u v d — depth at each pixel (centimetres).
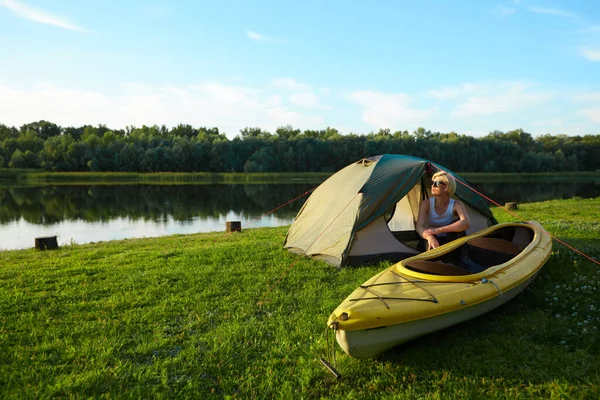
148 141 7612
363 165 829
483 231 659
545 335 425
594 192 3550
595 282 552
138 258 857
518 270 498
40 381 372
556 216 1372
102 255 932
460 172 7425
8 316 531
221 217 2042
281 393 350
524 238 684
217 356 419
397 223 945
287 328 479
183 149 7056
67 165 6712
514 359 384
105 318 520
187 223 1855
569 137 9475
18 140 7794
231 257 829
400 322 389
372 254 734
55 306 562
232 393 360
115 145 7081
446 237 627
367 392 353
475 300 429
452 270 511
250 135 8350
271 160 7138
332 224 771
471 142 7625
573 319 454
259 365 402
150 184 4662
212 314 526
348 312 385
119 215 2131
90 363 407
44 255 967
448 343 424
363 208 733
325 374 382
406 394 339
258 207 2483
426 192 842
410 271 475
